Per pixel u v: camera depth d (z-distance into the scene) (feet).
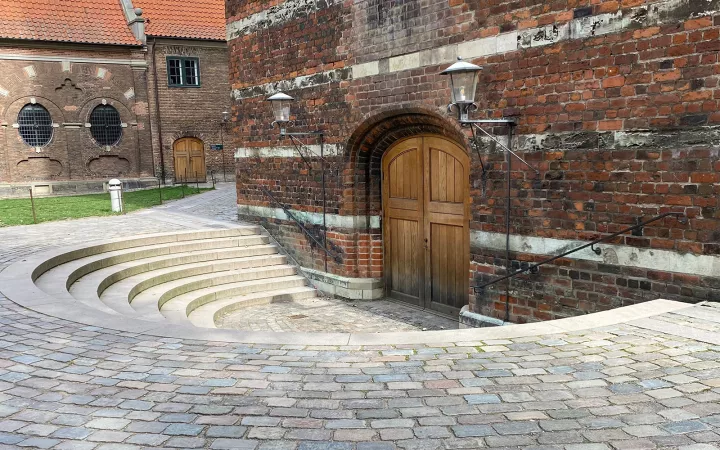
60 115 78.95
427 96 26.86
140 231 38.47
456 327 28.32
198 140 90.68
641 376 12.95
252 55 38.65
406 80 27.81
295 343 16.07
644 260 19.72
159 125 86.79
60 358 15.24
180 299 30.63
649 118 19.17
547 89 21.97
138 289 29.60
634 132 19.61
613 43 19.84
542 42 21.90
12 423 11.60
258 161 40.06
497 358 14.42
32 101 76.84
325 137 33.50
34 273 26.02
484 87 24.20
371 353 15.12
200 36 87.66
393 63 28.35
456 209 28.76
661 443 10.13
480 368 13.83
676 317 16.88
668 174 18.86
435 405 12.00
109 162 83.56
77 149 80.69
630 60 19.45
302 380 13.47
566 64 21.25
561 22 21.22
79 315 19.29
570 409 11.55
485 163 24.67
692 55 17.98
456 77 21.38
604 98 20.29
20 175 77.25
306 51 33.88
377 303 33.09
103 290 28.04
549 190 22.34
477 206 25.31
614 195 20.35
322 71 32.91
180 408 12.16
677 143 18.57
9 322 18.53
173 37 85.46
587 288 21.48
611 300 20.77
